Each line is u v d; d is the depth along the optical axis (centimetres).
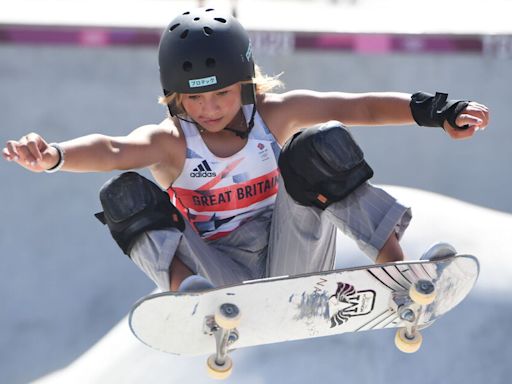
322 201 892
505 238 1571
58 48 2988
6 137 2698
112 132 2764
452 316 1431
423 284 833
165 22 3366
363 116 975
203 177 962
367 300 870
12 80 2873
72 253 2328
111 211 900
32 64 2934
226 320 797
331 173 880
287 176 898
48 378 1805
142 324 821
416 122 947
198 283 812
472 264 875
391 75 3012
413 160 2764
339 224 899
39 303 2205
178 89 916
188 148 955
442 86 3000
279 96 1003
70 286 2248
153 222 901
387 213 888
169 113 977
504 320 1422
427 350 1380
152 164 934
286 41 3019
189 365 1391
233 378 1341
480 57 3078
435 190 2677
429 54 3066
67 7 3519
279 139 998
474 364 1363
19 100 2814
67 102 2836
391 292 868
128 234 903
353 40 3053
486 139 2861
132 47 3017
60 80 2898
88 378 1509
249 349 1384
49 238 2367
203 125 938
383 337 1391
